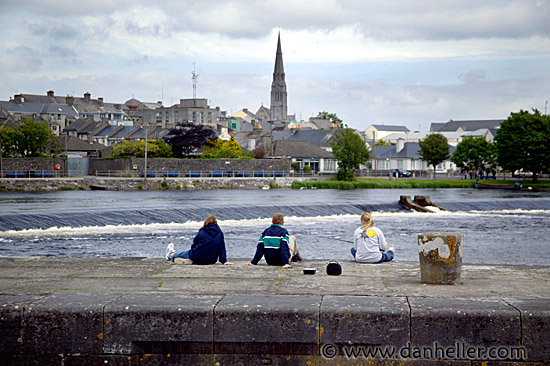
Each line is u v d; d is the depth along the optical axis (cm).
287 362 802
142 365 813
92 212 3509
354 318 787
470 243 2930
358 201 5194
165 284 1001
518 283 1006
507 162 9038
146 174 8244
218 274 1115
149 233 3131
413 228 3575
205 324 804
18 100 15850
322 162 11138
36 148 9131
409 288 949
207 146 10581
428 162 9738
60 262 1281
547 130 8662
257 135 13762
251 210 4081
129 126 13625
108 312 809
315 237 3109
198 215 3828
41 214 3338
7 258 1324
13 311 812
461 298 834
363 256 1327
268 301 826
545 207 5025
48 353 814
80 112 16562
